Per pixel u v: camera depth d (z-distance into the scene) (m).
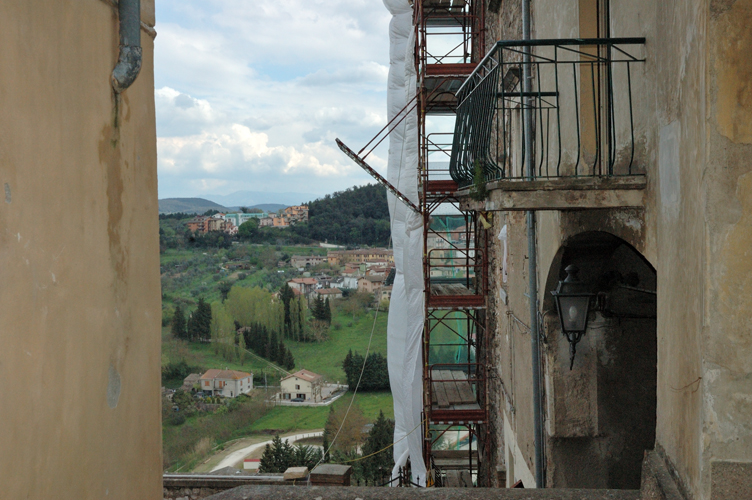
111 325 2.56
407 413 12.48
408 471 13.73
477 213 12.09
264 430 48.72
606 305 5.38
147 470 2.93
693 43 2.64
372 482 28.94
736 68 2.40
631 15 3.88
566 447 5.81
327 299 68.19
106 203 2.51
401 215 12.91
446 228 17.28
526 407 7.32
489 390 12.35
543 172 6.01
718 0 2.41
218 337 58.53
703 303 2.49
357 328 68.69
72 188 2.23
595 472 5.76
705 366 2.47
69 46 2.21
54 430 2.13
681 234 2.85
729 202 2.43
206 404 49.75
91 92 2.38
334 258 84.00
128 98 2.73
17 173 1.90
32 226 1.98
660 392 3.20
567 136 5.14
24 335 1.94
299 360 61.78
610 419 5.71
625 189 3.60
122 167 2.67
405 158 12.54
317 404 53.84
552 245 5.53
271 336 61.78
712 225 2.44
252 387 54.72
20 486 1.93
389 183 12.06
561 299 4.87
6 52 1.85
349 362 57.56
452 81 12.73
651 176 3.47
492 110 4.36
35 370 2.00
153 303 3.01
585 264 5.39
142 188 2.89
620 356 5.70
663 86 3.16
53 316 2.11
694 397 2.61
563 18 5.31
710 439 2.45
